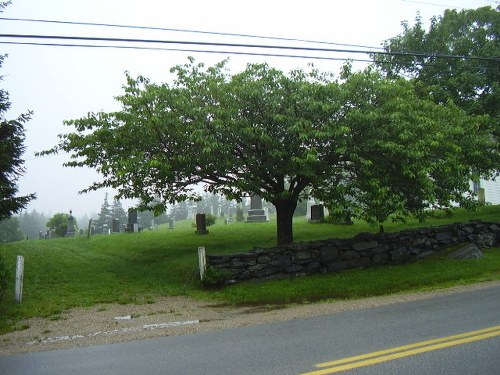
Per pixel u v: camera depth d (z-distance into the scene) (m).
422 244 16.44
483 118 16.81
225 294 12.27
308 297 11.80
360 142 13.53
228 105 13.61
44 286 13.28
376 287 12.61
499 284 12.05
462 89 20.88
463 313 8.36
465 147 16.02
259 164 13.73
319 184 13.66
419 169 13.21
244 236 20.19
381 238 15.66
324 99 13.32
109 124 14.31
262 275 13.74
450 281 13.21
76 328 9.05
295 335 7.32
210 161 13.27
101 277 14.66
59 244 24.25
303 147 13.29
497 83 20.31
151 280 14.12
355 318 8.54
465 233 17.52
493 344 6.16
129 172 13.34
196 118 13.25
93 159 14.89
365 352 6.05
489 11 22.06
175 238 21.34
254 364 5.78
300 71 14.07
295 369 5.48
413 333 6.99
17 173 19.70
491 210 24.25
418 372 5.17
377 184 12.85
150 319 9.76
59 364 6.34
